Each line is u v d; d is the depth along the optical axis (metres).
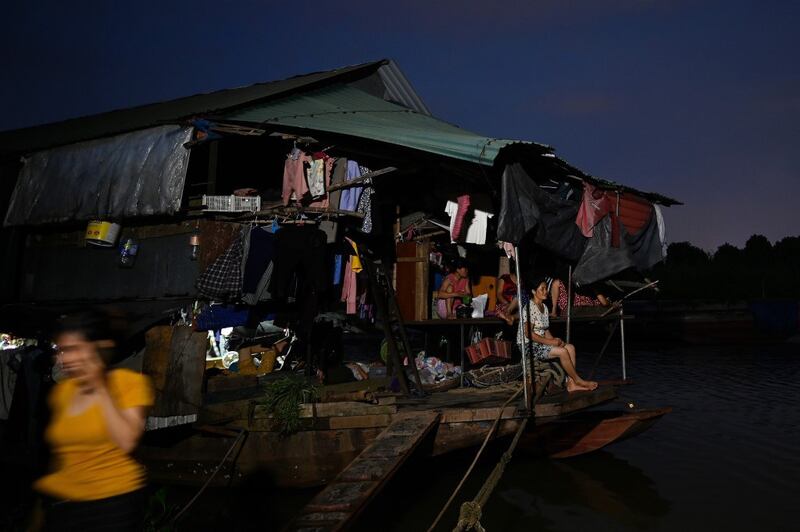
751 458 9.51
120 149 9.88
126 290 9.89
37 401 8.61
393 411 7.50
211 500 7.58
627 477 8.59
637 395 14.98
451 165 8.19
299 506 7.34
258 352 10.19
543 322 9.65
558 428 9.08
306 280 8.85
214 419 7.75
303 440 7.56
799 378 17.61
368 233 9.42
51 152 10.92
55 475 3.42
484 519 7.13
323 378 9.23
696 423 11.88
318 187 8.98
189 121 9.16
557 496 7.87
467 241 8.95
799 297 31.58
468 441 7.55
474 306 10.91
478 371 9.92
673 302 29.36
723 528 6.84
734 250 45.12
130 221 9.96
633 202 10.17
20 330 9.51
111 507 3.38
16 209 10.99
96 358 3.41
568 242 8.98
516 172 7.70
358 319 11.47
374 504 7.64
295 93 11.44
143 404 3.48
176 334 8.24
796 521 7.03
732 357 23.08
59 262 10.92
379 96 14.49
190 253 9.15
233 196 9.21
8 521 5.78
